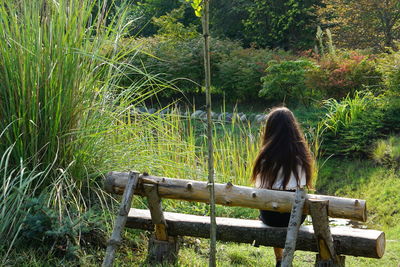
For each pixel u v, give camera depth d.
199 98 18.05
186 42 18.86
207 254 4.95
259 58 17.05
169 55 17.03
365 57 12.97
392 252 5.57
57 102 4.70
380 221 7.43
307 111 12.92
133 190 3.92
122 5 5.58
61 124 4.77
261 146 4.05
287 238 3.48
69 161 4.84
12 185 4.23
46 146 4.70
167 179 4.10
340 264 3.91
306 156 3.91
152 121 5.82
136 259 4.55
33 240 4.32
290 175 3.87
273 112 4.02
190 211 5.98
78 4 4.91
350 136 10.23
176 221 4.32
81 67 4.84
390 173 8.99
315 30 21.03
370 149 9.91
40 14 4.79
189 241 5.12
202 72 17.64
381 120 10.47
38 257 4.13
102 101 5.28
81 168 4.90
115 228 3.73
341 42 17.89
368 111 10.87
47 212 4.15
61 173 4.75
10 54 4.61
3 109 4.61
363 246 3.80
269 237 4.07
